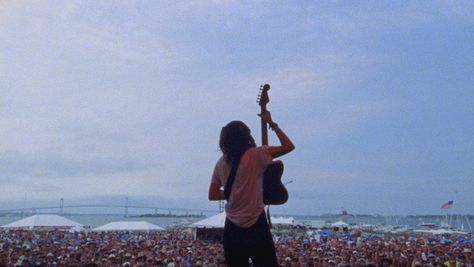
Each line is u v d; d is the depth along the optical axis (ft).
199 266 49.65
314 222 273.33
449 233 185.47
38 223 132.98
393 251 63.67
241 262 8.50
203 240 109.40
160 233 156.76
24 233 136.98
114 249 67.10
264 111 9.40
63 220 138.00
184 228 203.00
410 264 54.54
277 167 8.84
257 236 8.13
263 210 8.35
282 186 8.85
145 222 148.36
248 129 8.69
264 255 8.15
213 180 8.85
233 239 8.35
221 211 109.81
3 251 61.41
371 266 36.14
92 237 122.83
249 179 8.18
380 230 240.73
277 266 8.32
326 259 52.90
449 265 49.03
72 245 90.33
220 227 113.70
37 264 45.68
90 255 57.62
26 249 63.21
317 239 116.88
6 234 127.65
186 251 65.31
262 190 8.51
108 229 141.49
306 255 57.77
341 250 71.15
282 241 100.32
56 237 116.78
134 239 116.67
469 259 55.11
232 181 8.20
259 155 8.33
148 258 54.39
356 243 100.22
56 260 52.90
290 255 53.67
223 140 8.54
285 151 8.59
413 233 197.98
